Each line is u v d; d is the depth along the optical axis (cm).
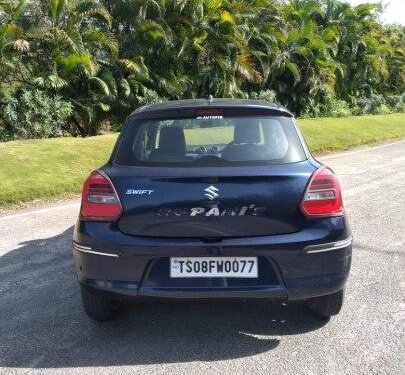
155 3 1975
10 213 743
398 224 668
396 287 448
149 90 1967
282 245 323
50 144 1230
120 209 334
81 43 1695
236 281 325
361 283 458
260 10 2552
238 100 407
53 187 868
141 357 334
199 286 324
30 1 1698
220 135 361
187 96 2164
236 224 326
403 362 324
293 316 392
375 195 859
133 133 369
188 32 2103
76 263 351
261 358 331
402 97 3900
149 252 325
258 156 349
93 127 1894
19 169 965
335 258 334
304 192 332
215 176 328
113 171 348
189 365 323
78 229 346
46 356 337
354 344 347
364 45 3350
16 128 1544
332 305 367
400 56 3991
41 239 611
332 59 3088
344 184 962
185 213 326
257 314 397
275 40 2512
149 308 410
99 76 1827
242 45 2272
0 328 378
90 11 1766
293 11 2931
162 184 331
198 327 377
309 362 325
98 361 329
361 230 639
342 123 2128
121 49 1995
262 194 327
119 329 375
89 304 368
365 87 3588
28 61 1705
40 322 388
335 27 3088
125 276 330
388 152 1481
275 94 2578
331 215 337
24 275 491
